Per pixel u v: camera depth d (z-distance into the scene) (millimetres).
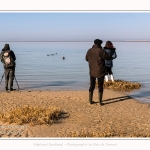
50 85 14055
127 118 7367
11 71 11820
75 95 10523
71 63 29562
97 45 8711
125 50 61719
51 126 6645
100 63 8617
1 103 9031
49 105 8734
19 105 8727
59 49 66688
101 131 6184
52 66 26078
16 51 55938
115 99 9750
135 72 20672
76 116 7523
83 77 17781
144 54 45812
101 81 8711
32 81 15672
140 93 11203
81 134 5914
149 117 7461
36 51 55875
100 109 8312
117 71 21406
